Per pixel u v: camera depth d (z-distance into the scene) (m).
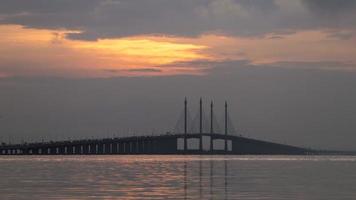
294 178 167.50
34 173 195.25
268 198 110.12
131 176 176.38
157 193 118.62
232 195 115.12
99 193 118.38
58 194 116.25
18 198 109.50
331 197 112.31
